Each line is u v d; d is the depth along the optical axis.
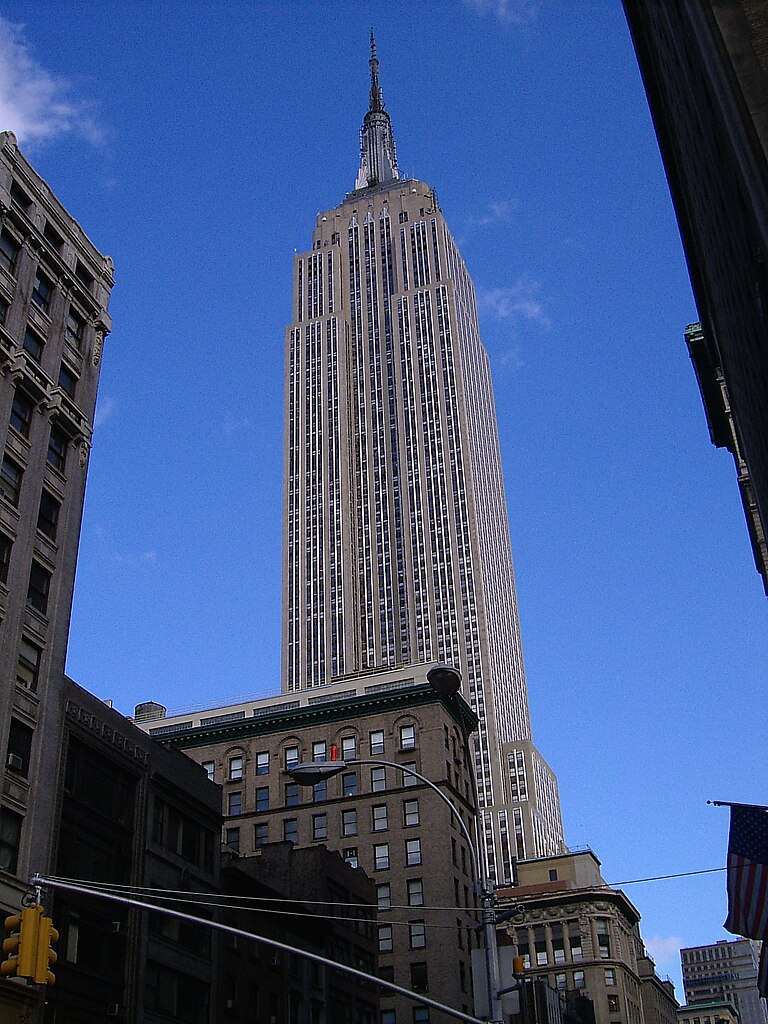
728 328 18.41
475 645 187.12
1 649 45.72
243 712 101.25
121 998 47.28
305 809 90.50
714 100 11.26
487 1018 26.06
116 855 50.34
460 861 86.69
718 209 14.28
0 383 50.28
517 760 184.75
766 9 11.09
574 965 119.31
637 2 19.22
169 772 56.78
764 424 14.85
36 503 50.91
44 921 21.17
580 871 135.88
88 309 60.25
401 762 90.38
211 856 59.47
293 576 198.50
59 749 47.78
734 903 24.52
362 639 191.00
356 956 74.75
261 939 23.58
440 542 196.25
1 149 54.66
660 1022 138.25
